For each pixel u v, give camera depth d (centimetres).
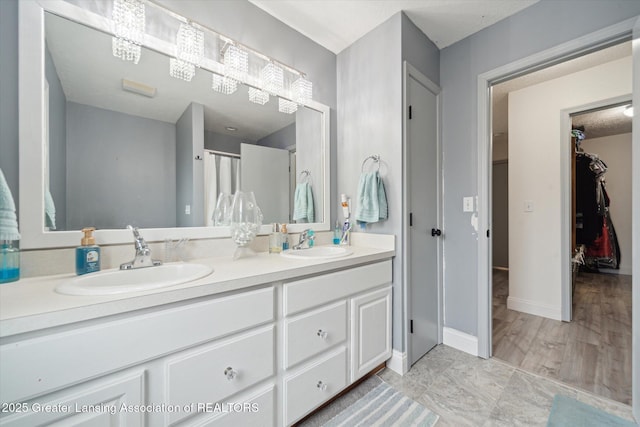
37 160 99
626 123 367
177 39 127
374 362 155
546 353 189
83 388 70
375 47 182
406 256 168
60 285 84
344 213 196
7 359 60
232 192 156
